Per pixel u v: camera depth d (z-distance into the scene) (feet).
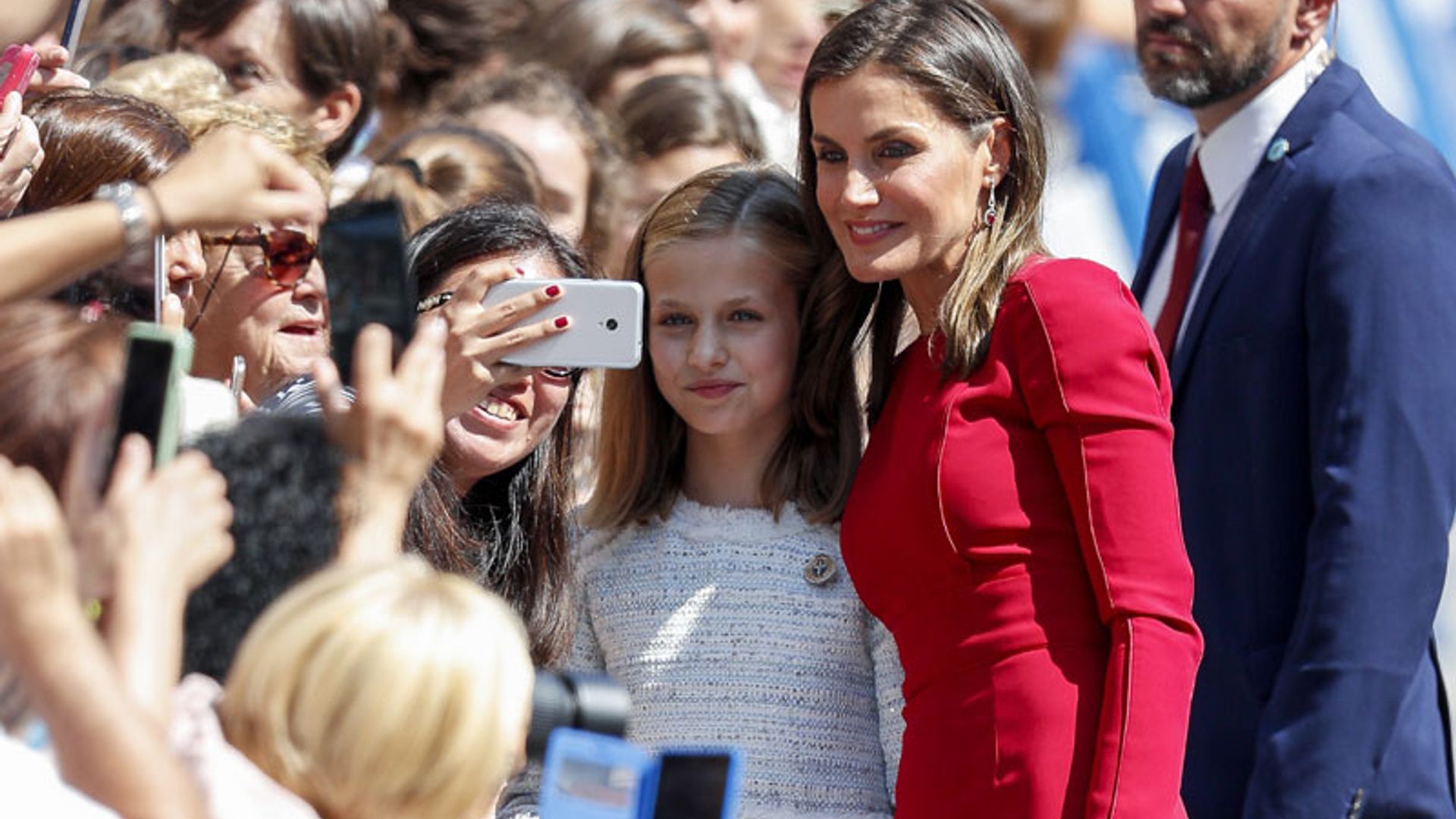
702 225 30.14
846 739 30.01
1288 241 33.94
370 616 18.47
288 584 21.04
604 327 27.73
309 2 43.37
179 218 22.07
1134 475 26.68
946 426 27.58
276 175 23.06
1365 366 32.73
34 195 29.04
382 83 47.06
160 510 19.07
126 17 45.03
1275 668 33.30
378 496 21.40
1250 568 33.65
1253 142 35.37
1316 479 32.81
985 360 27.66
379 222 24.93
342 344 25.05
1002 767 26.96
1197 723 33.81
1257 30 35.04
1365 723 31.78
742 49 54.80
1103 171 52.39
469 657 18.42
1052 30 51.96
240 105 34.19
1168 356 35.35
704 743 29.99
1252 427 33.78
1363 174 33.65
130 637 18.47
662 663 30.32
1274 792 31.91
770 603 30.22
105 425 19.52
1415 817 32.89
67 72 31.09
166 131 29.96
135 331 19.71
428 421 21.75
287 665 18.42
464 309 27.50
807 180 29.84
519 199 36.19
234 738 18.67
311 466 21.42
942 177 27.94
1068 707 26.91
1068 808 26.66
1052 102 51.26
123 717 17.63
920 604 27.99
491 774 18.51
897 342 30.04
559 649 30.40
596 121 45.09
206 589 20.93
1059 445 27.12
